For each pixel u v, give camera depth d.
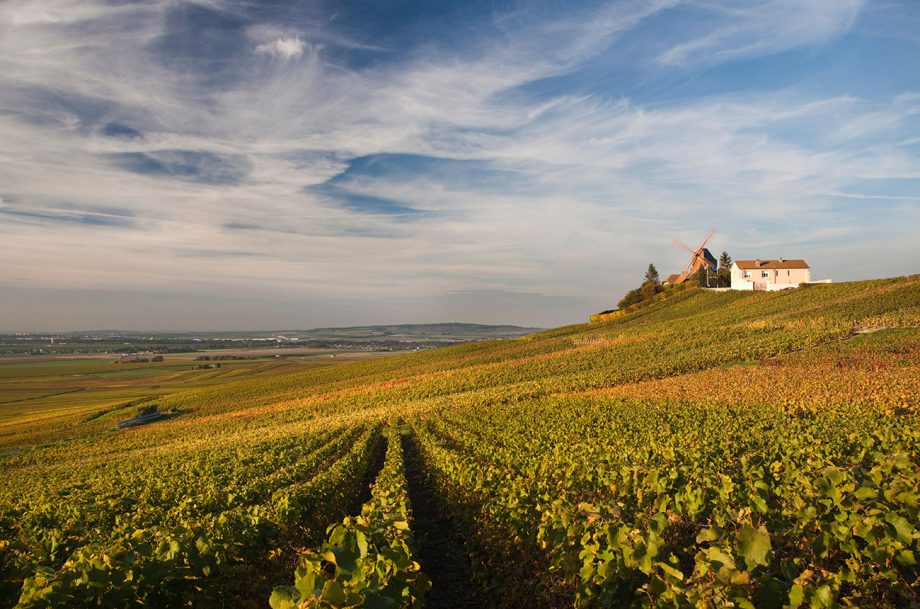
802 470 8.41
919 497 5.69
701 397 28.73
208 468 21.59
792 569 4.70
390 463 17.08
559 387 39.00
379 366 85.81
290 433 35.97
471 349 87.00
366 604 3.91
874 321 43.41
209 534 7.87
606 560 5.31
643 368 40.22
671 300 88.25
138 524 12.20
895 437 12.84
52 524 15.00
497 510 9.52
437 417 34.47
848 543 5.56
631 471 9.66
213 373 136.00
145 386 115.31
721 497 7.81
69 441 53.84
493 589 8.80
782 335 43.88
